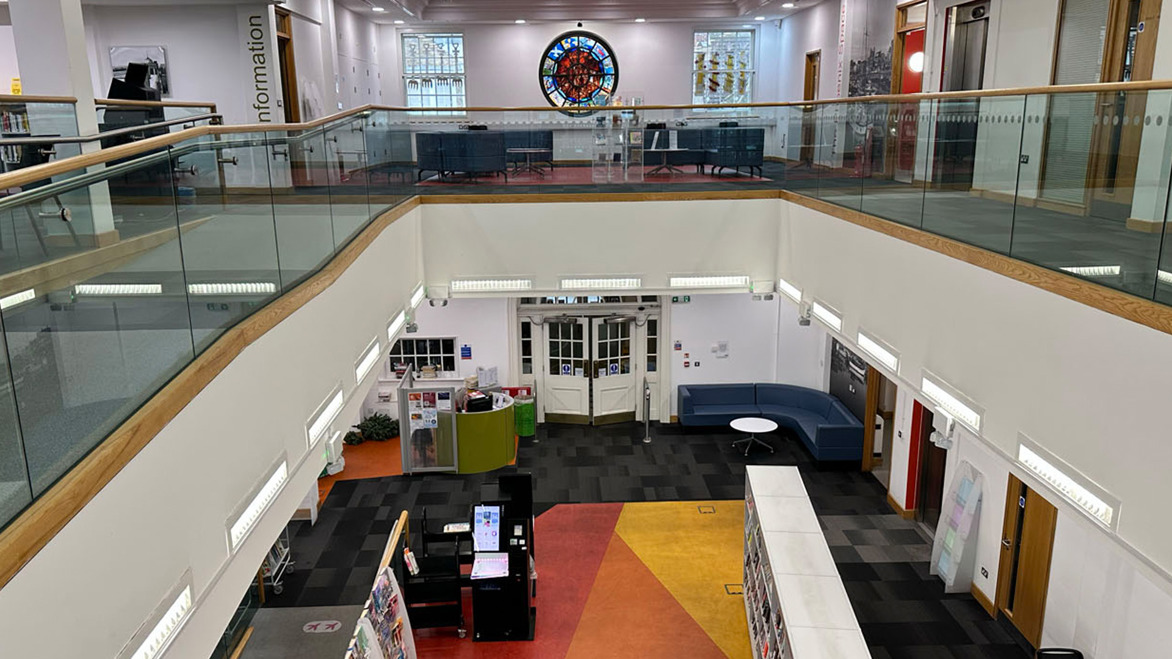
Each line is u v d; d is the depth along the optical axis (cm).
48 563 238
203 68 1180
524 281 1072
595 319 1459
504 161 1060
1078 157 456
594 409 1494
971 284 557
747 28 1959
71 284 269
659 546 1052
